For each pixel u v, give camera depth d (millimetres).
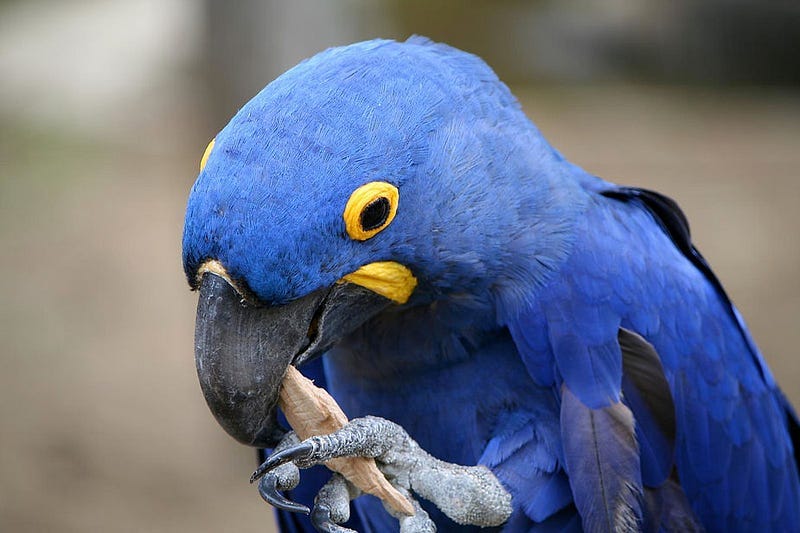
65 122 19219
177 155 18156
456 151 5789
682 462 7191
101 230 17031
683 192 17297
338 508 5570
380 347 6422
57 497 13133
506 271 6160
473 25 21406
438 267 5887
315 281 5383
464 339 6398
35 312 15500
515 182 6082
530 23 21562
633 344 6512
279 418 6980
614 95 20938
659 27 21609
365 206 5379
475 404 6570
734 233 16594
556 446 6457
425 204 5684
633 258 6645
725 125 19750
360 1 16391
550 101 20578
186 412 14164
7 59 20578
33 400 14273
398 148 5531
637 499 6258
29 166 18250
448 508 5914
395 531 7164
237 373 5324
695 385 7023
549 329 6320
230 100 12055
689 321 6934
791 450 7977
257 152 5227
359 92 5531
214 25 11844
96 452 13672
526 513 6387
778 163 18266
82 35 20891
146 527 12789
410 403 6648
